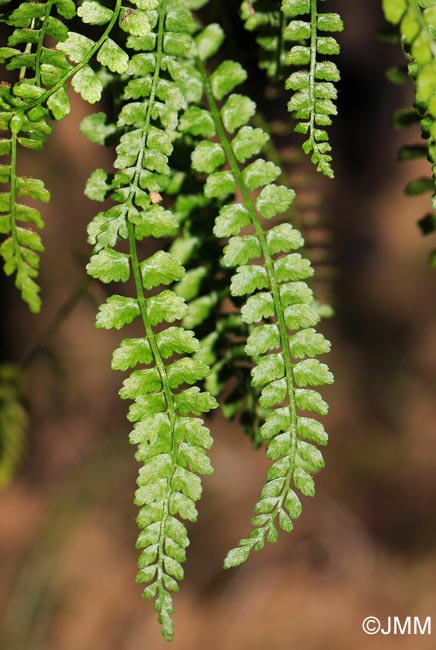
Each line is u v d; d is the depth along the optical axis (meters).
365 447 4.70
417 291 5.62
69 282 4.54
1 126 0.86
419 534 4.07
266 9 1.08
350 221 5.74
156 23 0.91
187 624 3.73
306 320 0.88
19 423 1.87
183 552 0.83
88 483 3.71
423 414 4.95
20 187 0.91
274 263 0.90
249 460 4.70
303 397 0.87
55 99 0.86
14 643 3.43
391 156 5.78
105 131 1.05
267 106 1.43
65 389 2.16
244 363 1.30
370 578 3.88
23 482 4.46
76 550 3.87
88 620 3.69
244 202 0.92
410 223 5.71
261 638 3.60
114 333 4.67
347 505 4.30
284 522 0.84
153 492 0.84
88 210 4.41
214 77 1.03
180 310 0.88
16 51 0.86
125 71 0.87
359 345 5.39
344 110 5.73
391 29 1.23
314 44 0.87
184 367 0.87
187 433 0.85
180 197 1.14
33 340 4.60
